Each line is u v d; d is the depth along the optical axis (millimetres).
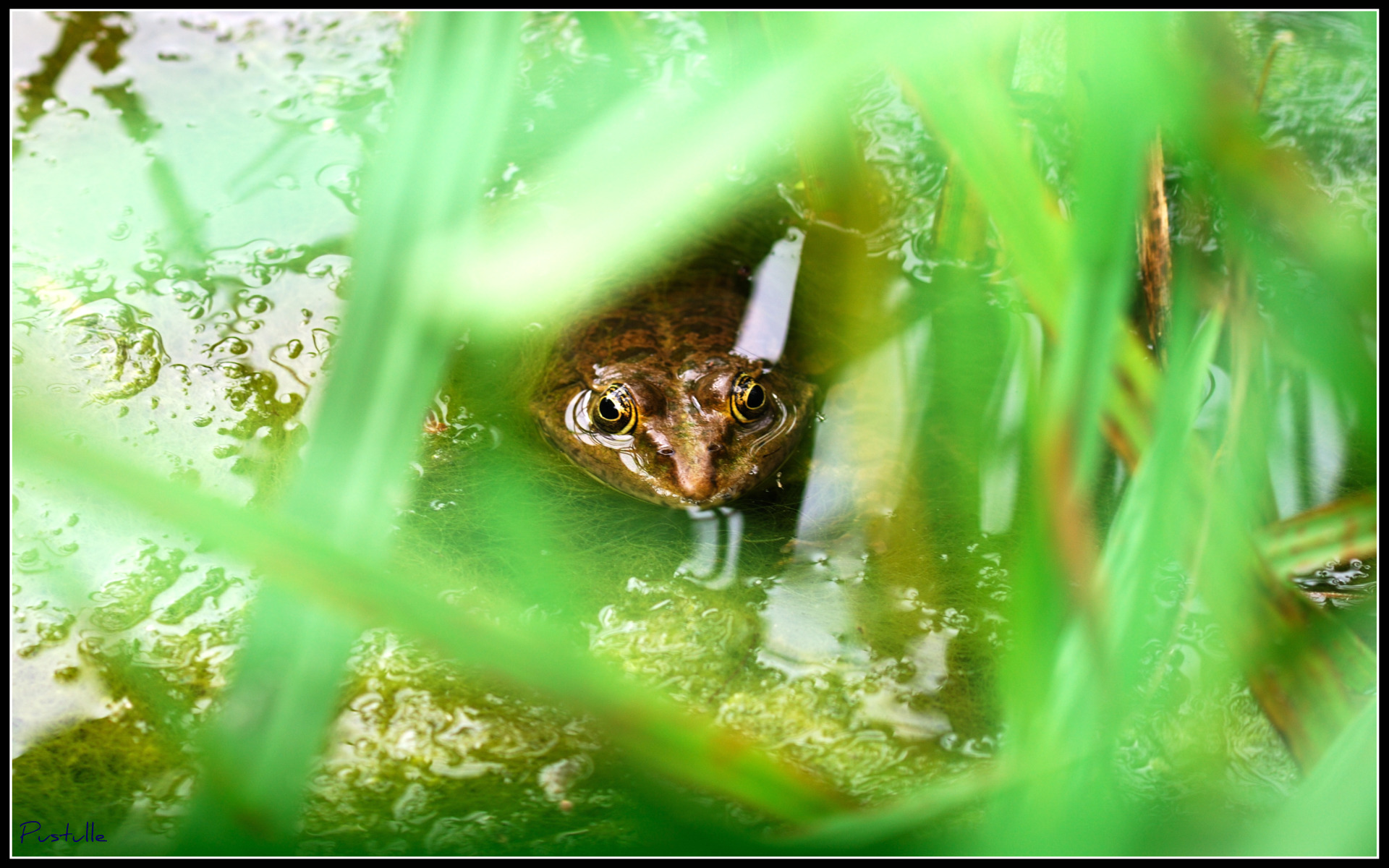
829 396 371
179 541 354
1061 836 287
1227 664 341
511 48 218
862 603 350
